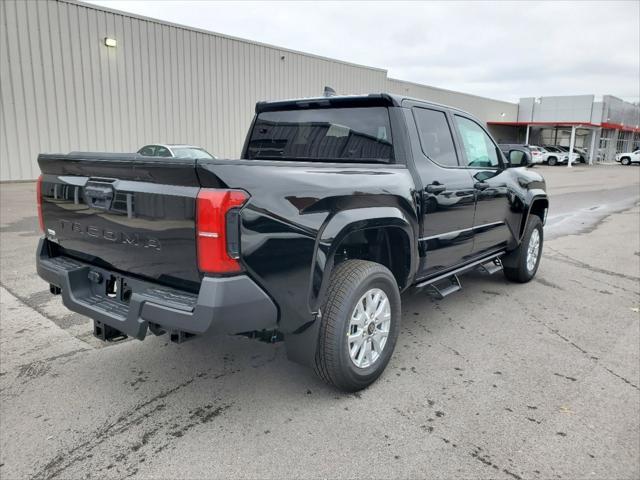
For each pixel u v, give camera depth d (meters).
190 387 3.21
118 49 17.56
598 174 29.89
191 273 2.48
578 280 6.05
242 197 2.38
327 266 2.81
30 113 15.82
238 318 2.44
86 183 2.94
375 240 3.65
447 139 4.19
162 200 2.51
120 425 2.77
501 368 3.56
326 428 2.76
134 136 18.41
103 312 2.80
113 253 2.88
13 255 6.74
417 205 3.57
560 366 3.61
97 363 3.55
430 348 3.91
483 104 45.06
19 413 2.89
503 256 5.68
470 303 5.08
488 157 4.91
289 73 24.03
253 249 2.44
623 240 8.79
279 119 4.34
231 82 21.39
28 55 15.56
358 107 3.86
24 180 15.96
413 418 2.88
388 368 3.54
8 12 15.02
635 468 2.45
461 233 4.24
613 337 4.19
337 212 2.88
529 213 5.62
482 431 2.75
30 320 4.38
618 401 3.10
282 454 2.52
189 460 2.47
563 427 2.80
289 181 2.61
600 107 44.59
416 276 3.81
